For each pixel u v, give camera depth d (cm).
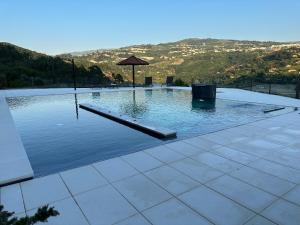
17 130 755
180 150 539
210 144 578
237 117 984
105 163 471
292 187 372
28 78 2528
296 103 1241
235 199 341
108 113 1008
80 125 877
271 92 1708
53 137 730
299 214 307
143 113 1121
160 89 2131
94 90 2011
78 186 383
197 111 1150
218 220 296
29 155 577
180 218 301
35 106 1289
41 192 367
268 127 734
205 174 420
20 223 159
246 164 460
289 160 478
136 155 511
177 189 370
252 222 292
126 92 1930
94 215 309
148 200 341
